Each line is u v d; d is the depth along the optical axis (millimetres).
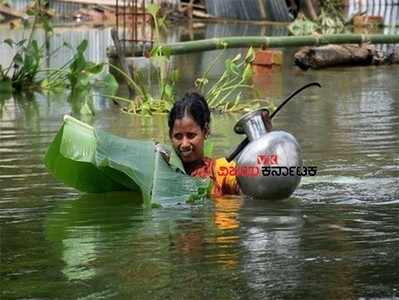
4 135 8789
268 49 18188
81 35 19953
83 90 12523
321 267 4227
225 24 25688
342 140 8172
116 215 5391
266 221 5152
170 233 4906
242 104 11102
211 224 5094
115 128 9438
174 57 16828
